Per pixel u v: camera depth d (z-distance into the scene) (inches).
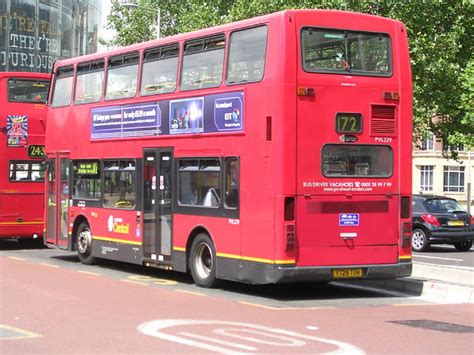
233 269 517.3
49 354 316.8
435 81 1238.3
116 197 658.8
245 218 507.2
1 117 852.0
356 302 498.9
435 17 1254.3
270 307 464.1
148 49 619.8
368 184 510.9
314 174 492.7
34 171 871.7
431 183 2603.3
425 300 511.8
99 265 706.8
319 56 498.3
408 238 523.8
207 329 376.5
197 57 563.5
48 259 759.7
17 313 420.8
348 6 1154.7
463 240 981.8
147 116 614.5
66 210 740.7
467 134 1284.4
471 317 433.4
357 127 507.8
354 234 505.4
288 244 482.0
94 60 697.6
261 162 495.5
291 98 486.0
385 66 523.5
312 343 343.9
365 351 329.1
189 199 564.7
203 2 1542.8
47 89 887.1
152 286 559.5
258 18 508.1
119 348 328.5
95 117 688.4
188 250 568.7
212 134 539.8
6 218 852.6
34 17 1982.0
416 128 1279.5
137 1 1857.8
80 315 416.2
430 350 334.6
